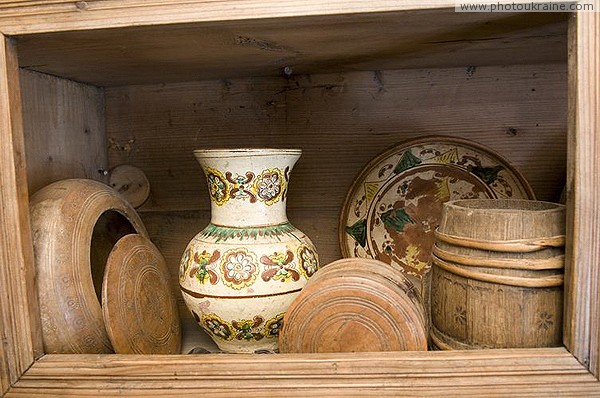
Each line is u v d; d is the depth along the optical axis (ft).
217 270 2.10
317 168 2.87
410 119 2.79
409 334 1.72
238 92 2.87
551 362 1.55
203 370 1.65
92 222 2.07
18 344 1.71
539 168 2.73
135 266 2.10
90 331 1.93
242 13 1.55
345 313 1.76
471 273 1.72
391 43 2.02
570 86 1.51
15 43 1.69
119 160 2.98
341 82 2.81
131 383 1.67
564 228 1.64
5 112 1.65
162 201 2.97
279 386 1.62
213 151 2.13
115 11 1.59
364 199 2.75
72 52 1.97
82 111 2.76
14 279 1.70
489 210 1.73
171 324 2.30
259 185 2.17
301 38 1.86
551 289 1.65
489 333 1.70
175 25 1.60
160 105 2.93
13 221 1.68
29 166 2.33
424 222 2.67
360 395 1.60
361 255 2.71
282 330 1.84
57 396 1.69
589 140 1.47
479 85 2.74
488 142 2.76
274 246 2.13
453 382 1.57
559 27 1.79
